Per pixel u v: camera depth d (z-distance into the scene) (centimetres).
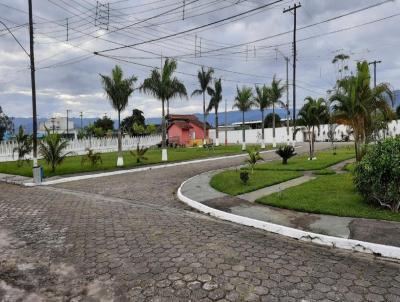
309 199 923
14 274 520
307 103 2064
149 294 438
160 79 2284
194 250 596
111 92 1986
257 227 754
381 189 793
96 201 1091
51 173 1811
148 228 745
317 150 2992
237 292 438
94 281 484
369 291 438
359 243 593
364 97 1235
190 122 5062
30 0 1722
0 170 2069
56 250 618
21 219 859
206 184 1299
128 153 3169
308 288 447
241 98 3284
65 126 8550
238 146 4019
